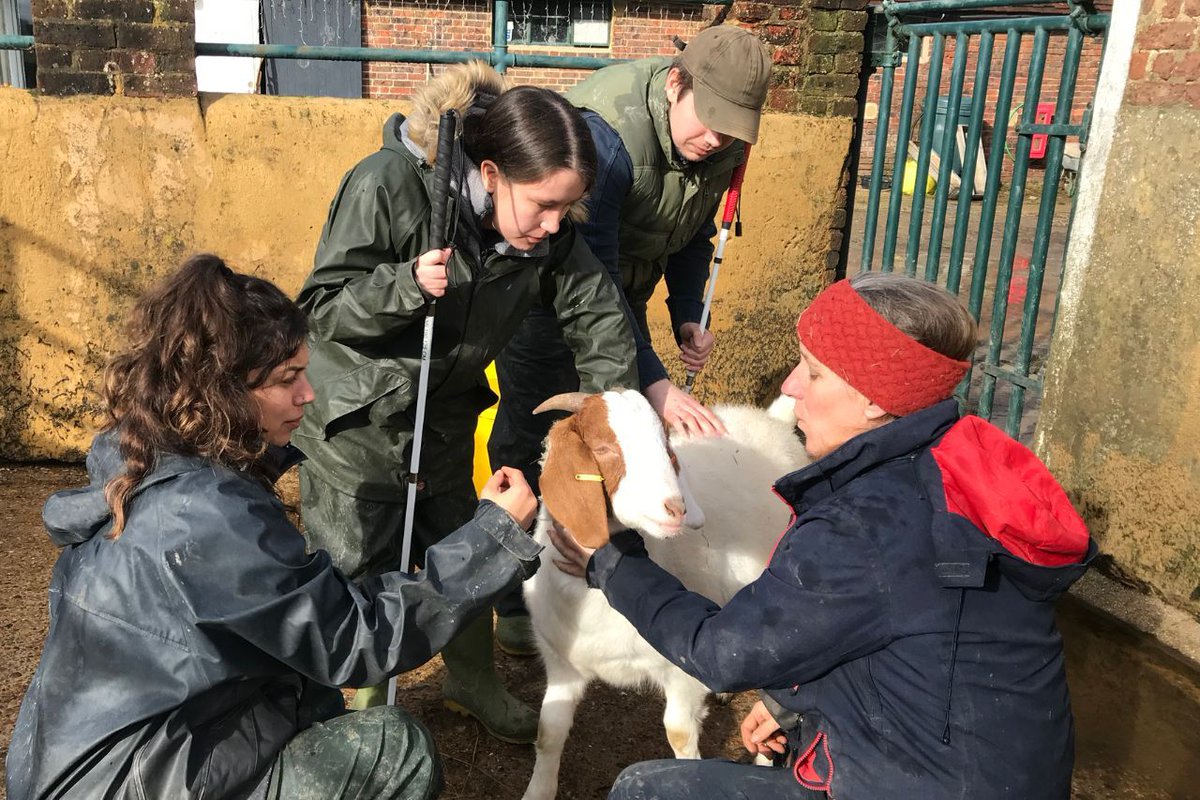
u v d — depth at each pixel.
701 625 2.00
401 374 2.54
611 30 12.68
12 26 7.96
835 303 1.94
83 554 1.84
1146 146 3.96
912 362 1.87
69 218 4.69
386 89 12.46
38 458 5.00
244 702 1.91
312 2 11.99
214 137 4.74
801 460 3.33
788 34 5.28
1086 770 3.11
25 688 3.21
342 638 1.86
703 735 3.29
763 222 5.42
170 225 4.80
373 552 2.72
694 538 2.77
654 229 3.51
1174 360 3.88
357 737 2.02
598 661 2.70
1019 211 4.71
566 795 2.95
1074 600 4.20
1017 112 14.67
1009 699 1.79
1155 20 3.90
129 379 1.82
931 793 1.78
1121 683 3.59
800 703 1.94
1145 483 4.05
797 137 5.34
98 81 4.59
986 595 1.80
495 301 2.63
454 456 2.87
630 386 2.91
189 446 1.81
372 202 2.43
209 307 1.80
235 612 1.74
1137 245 4.03
